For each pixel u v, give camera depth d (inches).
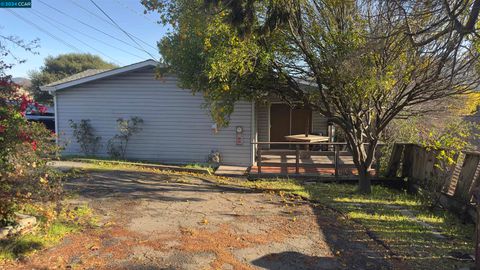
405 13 164.7
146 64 484.7
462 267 160.1
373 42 231.0
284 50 304.0
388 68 269.7
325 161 445.7
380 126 308.8
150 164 449.7
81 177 332.5
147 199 264.8
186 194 289.3
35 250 158.2
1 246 153.9
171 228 200.1
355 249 178.5
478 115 408.8
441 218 246.1
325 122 579.2
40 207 180.5
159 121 502.6
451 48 195.5
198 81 339.9
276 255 167.3
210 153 494.0
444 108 318.3
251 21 231.9
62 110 514.6
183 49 331.3
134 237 183.5
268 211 244.7
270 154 435.8
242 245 178.2
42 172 167.6
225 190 316.2
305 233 199.8
